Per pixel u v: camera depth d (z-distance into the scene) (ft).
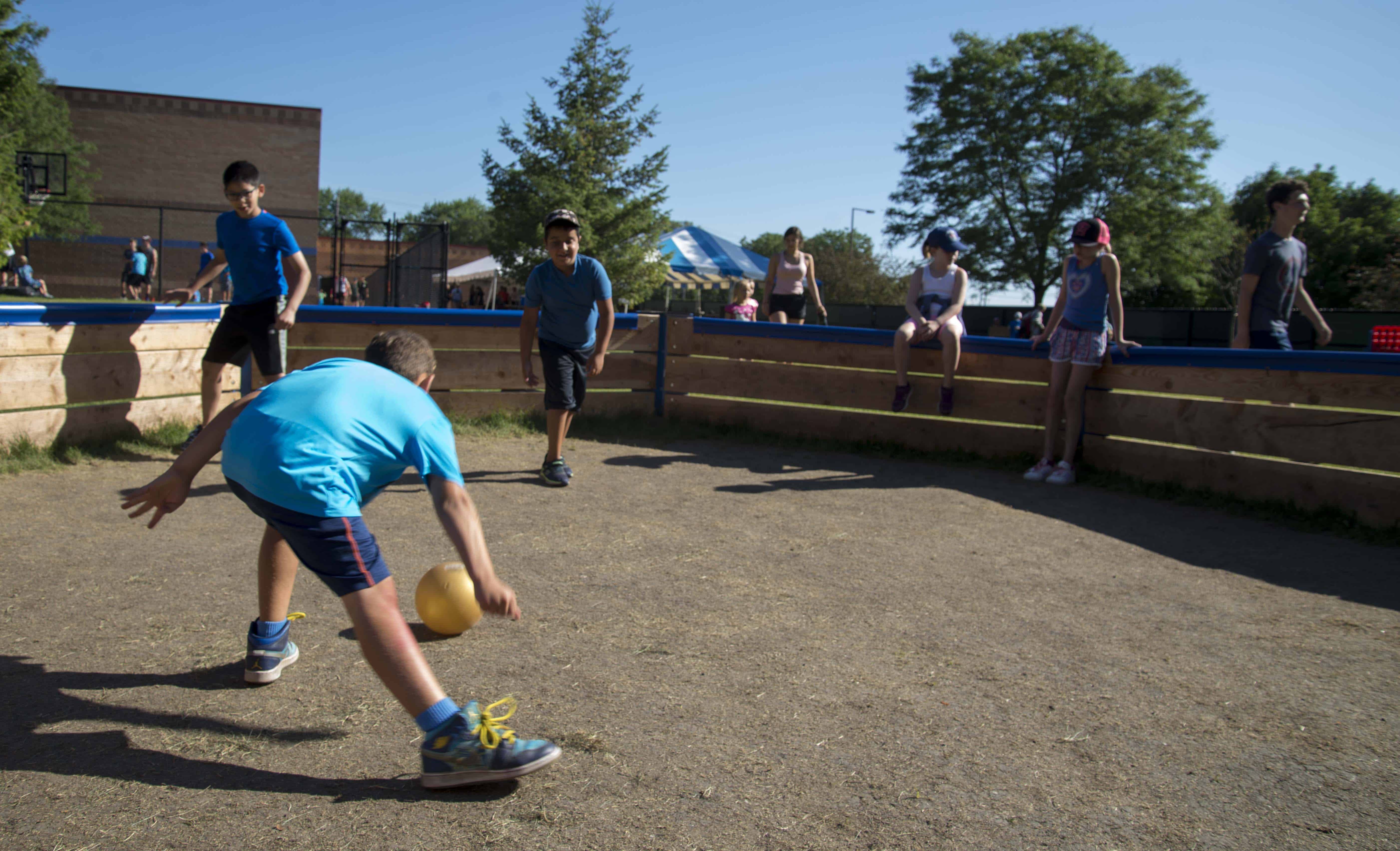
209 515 16.33
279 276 20.72
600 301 20.20
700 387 29.12
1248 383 19.98
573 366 20.13
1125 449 22.39
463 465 22.06
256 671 9.38
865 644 11.12
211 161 112.57
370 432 7.43
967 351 25.45
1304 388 19.07
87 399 21.15
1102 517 18.56
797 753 8.32
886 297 138.51
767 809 7.34
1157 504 20.06
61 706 8.80
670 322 29.19
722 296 95.55
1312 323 20.95
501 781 7.64
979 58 136.15
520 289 87.35
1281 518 18.51
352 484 7.36
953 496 20.30
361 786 7.55
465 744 7.34
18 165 87.97
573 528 16.51
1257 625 12.12
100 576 12.76
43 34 94.38
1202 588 13.76
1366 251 169.68
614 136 83.35
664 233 86.89
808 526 17.19
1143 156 130.62
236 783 7.54
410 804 7.29
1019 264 136.56
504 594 7.06
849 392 27.09
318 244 120.16
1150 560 15.34
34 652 10.11
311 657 10.19
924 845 6.89
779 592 13.12
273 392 7.68
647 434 27.32
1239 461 19.90
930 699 9.55
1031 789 7.79
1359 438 18.04
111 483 18.42
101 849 6.56
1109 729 8.96
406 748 8.21
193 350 24.09
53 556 13.61
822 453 25.81
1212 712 9.41
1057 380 22.18
